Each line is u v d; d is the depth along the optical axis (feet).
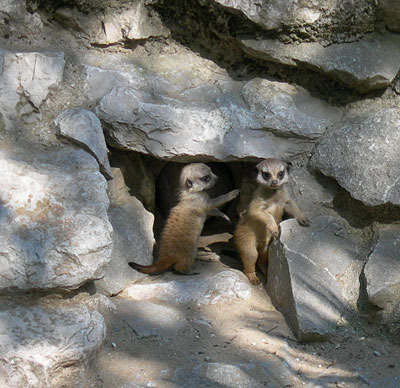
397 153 19.88
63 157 19.36
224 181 25.39
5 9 20.72
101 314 18.53
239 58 22.02
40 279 16.72
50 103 20.47
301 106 21.39
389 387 16.46
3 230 17.03
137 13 21.17
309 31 20.42
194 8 21.09
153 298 20.16
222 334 18.58
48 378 15.99
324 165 20.84
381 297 18.57
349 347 18.16
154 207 24.11
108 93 20.67
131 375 16.66
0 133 19.69
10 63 19.86
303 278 19.30
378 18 20.10
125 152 22.24
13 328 16.47
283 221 21.03
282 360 17.44
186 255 21.07
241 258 21.76
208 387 16.37
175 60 22.24
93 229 17.49
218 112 20.99
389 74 20.34
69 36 21.76
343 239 20.47
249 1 20.07
